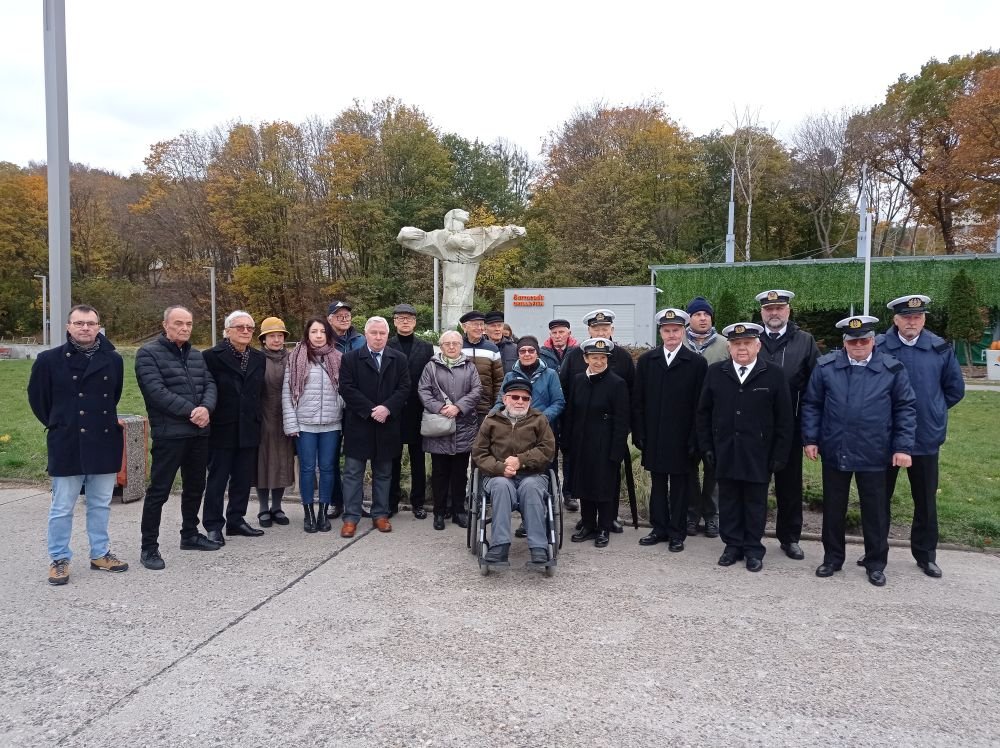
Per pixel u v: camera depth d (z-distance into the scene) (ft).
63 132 22.08
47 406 15.11
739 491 16.99
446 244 57.21
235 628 12.70
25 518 20.61
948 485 24.36
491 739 9.12
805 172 133.69
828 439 16.29
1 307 146.30
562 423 19.65
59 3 21.88
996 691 10.59
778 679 10.89
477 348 21.35
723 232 145.59
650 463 18.24
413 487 21.29
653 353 18.48
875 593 14.93
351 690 10.42
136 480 23.02
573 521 21.36
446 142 144.56
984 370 82.23
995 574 16.25
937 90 118.42
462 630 12.66
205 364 17.63
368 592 14.62
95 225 151.12
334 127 134.72
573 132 141.59
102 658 11.48
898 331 16.99
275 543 18.34
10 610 13.56
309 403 19.30
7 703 10.03
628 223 118.42
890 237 149.69
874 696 10.39
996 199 105.29
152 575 15.66
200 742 9.03
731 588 15.16
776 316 18.26
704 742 9.11
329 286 127.95
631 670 11.12
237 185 128.67
